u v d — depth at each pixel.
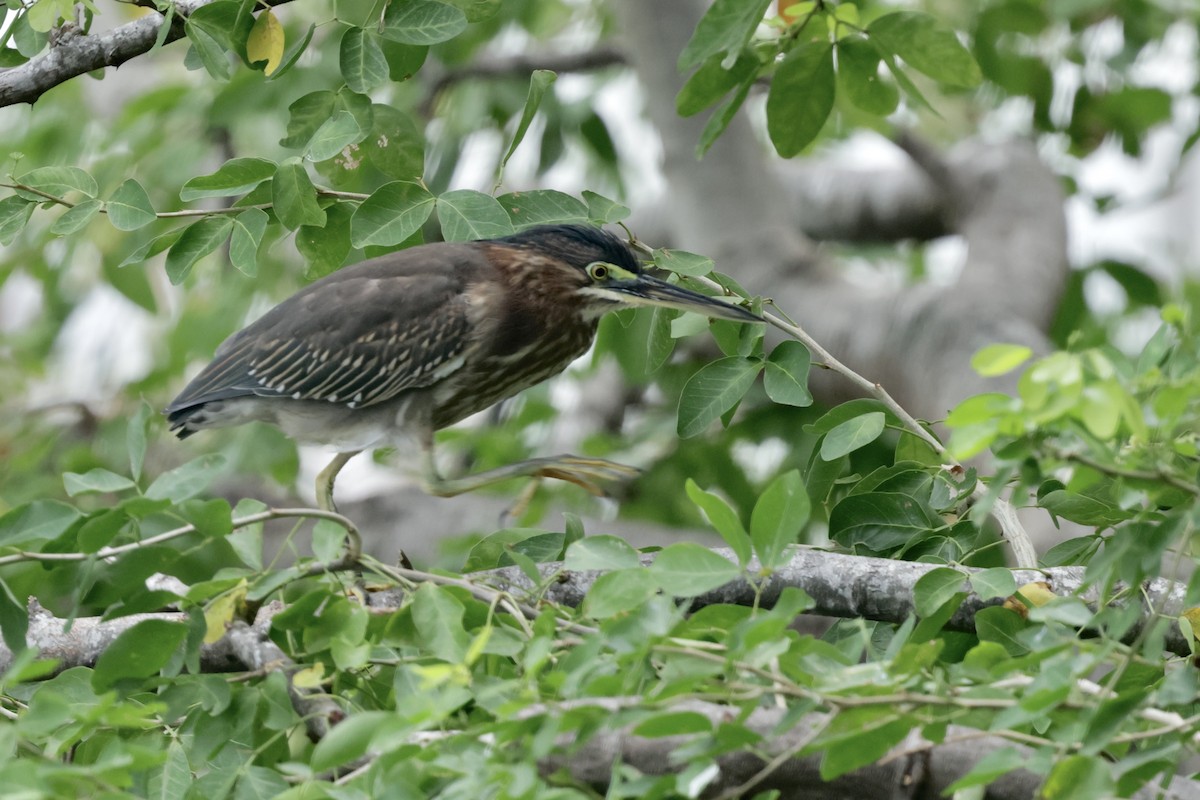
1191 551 6.60
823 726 5.30
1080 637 7.43
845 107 17.39
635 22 16.11
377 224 8.65
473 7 9.28
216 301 16.73
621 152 18.02
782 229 16.39
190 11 8.84
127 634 6.45
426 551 16.30
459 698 5.44
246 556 7.03
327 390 10.04
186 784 6.30
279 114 15.32
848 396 15.61
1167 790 5.35
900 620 7.82
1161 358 5.81
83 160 16.66
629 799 5.34
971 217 17.16
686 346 16.19
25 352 18.19
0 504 12.09
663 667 6.12
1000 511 8.30
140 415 6.86
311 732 6.79
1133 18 15.89
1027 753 5.60
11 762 5.01
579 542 6.38
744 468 16.16
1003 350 5.14
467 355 10.26
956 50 9.21
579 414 18.62
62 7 8.78
